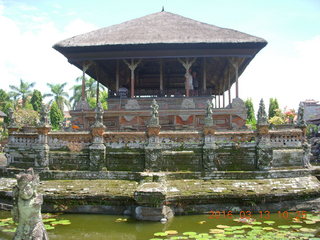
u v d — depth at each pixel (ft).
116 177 39.86
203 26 69.51
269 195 36.09
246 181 38.70
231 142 41.14
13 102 183.93
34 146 42.16
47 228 31.14
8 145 45.14
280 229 30.40
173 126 62.90
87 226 32.07
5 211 38.09
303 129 44.78
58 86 201.36
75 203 36.19
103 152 40.83
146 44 60.75
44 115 42.27
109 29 70.44
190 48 63.16
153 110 41.09
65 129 69.56
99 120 41.73
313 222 32.76
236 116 62.90
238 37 62.23
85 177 40.19
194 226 31.73
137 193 32.91
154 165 40.06
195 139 41.32
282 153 41.78
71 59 66.08
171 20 74.18
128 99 65.16
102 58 65.16
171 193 35.60
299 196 37.37
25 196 22.70
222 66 83.61
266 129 40.75
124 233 30.14
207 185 37.76
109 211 35.96
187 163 40.63
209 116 40.93
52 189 37.32
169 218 34.30
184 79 90.58
